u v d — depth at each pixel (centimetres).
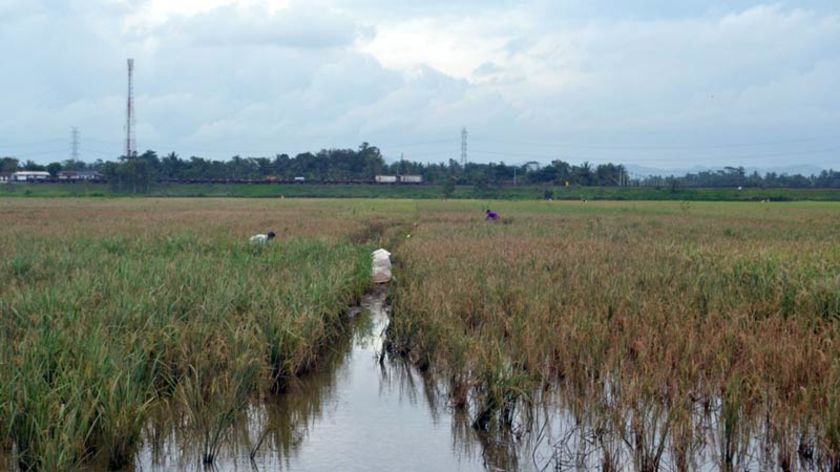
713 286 1336
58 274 1441
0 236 2358
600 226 3306
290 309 1136
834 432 696
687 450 716
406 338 1157
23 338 945
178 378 895
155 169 10956
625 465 726
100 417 736
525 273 1545
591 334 1024
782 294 1215
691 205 6569
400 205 6128
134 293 1169
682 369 866
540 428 840
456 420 880
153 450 776
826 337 957
